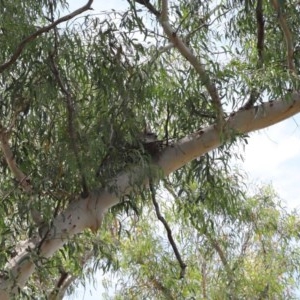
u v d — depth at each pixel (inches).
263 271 529.0
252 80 303.3
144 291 518.0
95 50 296.8
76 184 302.0
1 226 300.2
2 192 310.3
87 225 304.3
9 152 305.7
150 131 323.0
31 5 303.6
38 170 301.6
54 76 296.4
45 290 351.6
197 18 330.3
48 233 293.1
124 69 297.4
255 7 330.0
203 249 499.8
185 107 315.9
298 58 331.9
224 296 510.0
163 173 308.2
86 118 300.4
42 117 302.0
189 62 310.5
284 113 317.7
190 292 510.3
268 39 338.0
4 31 299.6
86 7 291.3
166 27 299.9
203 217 369.1
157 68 305.4
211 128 316.5
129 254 510.6
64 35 295.7
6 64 290.7
